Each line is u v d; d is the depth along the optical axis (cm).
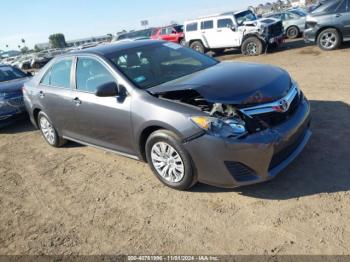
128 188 446
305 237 309
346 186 367
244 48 1547
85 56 498
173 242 335
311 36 1260
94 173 505
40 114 619
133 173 483
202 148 360
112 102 441
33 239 378
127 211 397
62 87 540
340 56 1073
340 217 325
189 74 454
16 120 792
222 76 410
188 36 1742
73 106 509
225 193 395
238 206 369
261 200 371
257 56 1479
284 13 1936
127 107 423
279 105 368
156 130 404
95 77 475
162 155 408
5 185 520
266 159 352
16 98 775
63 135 585
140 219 379
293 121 378
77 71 509
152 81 441
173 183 412
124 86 433
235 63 485
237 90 370
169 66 482
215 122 351
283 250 300
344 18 1167
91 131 502
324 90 710
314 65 1012
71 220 400
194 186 420
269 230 326
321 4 1227
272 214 347
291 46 1589
